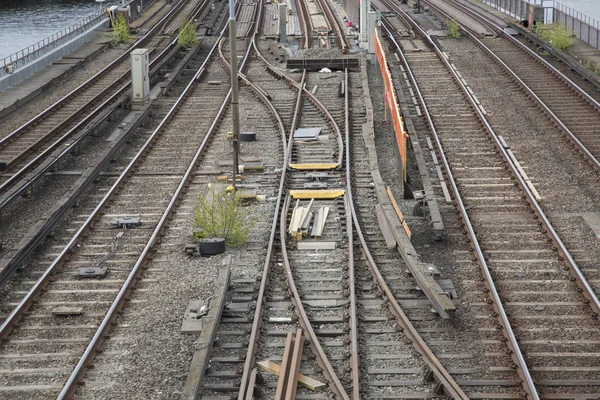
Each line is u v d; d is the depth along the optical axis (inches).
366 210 1433.3
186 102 2329.0
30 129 2021.4
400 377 892.0
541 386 874.8
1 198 1501.0
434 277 1151.0
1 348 972.6
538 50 2908.5
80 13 6456.7
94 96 2405.3
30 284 1154.7
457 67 2640.3
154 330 1001.5
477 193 1513.3
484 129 1925.4
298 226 1317.7
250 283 1135.0
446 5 4232.3
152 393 862.5
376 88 2402.8
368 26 2751.0
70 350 965.8
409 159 1731.1
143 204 1480.1
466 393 860.0
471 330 1000.2
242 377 871.7
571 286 1123.3
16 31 5620.1
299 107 2165.4
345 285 1123.3
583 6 6053.2
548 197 1489.9
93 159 1795.0
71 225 1384.1
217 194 1397.6
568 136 1834.4
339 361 924.0
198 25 3858.3
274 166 1691.7
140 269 1181.7
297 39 3516.2
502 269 1184.2
